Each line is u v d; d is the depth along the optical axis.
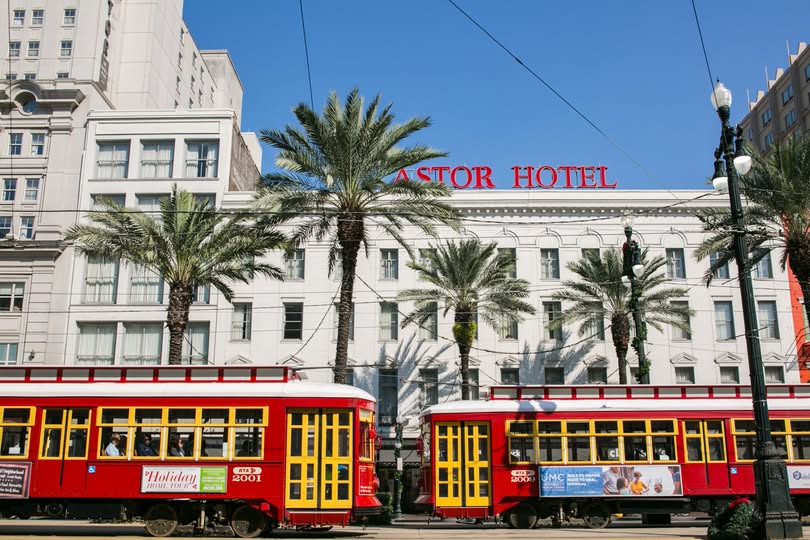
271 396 19.45
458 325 39.34
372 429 20.52
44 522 26.28
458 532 20.52
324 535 19.89
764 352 45.31
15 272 46.03
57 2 54.28
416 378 44.41
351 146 29.69
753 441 21.92
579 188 48.81
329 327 44.88
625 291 39.81
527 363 44.75
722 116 18.83
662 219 46.81
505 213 46.69
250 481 18.97
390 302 45.28
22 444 19.03
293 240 31.62
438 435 22.33
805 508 21.78
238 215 32.44
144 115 48.88
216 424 19.27
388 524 27.55
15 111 48.91
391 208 31.39
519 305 39.47
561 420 22.02
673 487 21.52
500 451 21.91
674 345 45.19
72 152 48.50
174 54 66.25
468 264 38.94
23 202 47.72
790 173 30.83
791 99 81.50
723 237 34.69
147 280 46.19
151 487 18.88
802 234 31.62
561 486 21.56
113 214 31.44
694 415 21.97
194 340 45.09
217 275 33.28
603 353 45.00
